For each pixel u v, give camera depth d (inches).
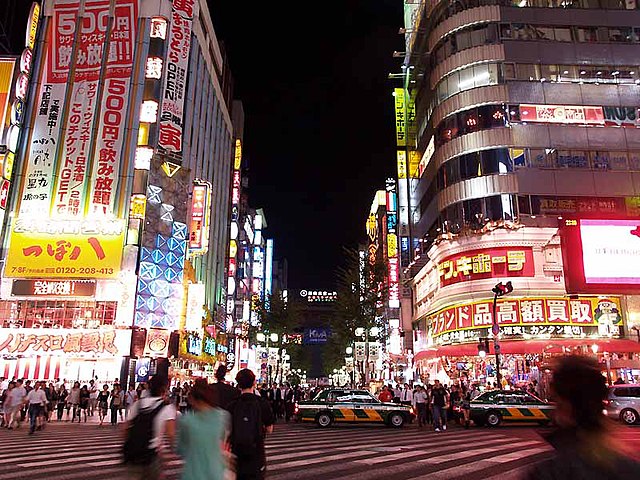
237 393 257.1
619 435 85.7
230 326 2215.8
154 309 1314.0
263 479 212.1
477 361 1332.4
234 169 2445.9
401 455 470.3
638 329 1158.3
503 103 1375.5
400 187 1925.4
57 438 625.0
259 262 3206.2
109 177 1359.5
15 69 1492.4
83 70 1448.1
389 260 1907.0
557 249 1253.1
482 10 1450.5
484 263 1275.8
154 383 201.5
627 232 1099.9
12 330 1256.8
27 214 1326.3
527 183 1321.4
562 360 91.9
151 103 1423.5
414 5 1861.5
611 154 1358.3
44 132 1398.9
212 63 2044.8
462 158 1379.2
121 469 381.1
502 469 391.5
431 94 1582.2
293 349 2751.0
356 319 1679.4
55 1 1505.9
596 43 1440.7
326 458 450.0
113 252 1294.3
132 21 1482.5
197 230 1496.1
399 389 988.6
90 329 1259.2
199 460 166.7
